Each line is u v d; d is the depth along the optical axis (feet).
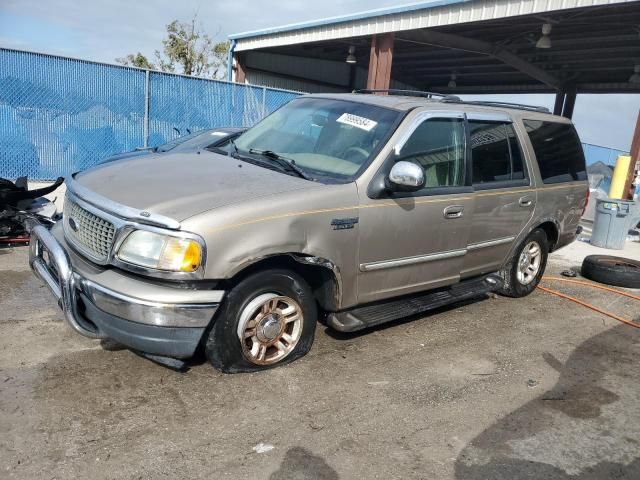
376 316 14.37
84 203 12.13
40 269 13.20
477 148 16.74
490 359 14.93
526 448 10.88
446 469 10.01
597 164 48.78
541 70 61.52
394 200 13.88
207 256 10.84
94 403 11.11
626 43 47.70
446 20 39.47
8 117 35.32
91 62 37.60
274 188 12.37
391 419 11.51
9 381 11.66
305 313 13.06
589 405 12.82
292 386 12.42
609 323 18.76
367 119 14.94
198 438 10.29
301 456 10.03
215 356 11.93
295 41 54.60
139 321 10.71
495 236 17.72
